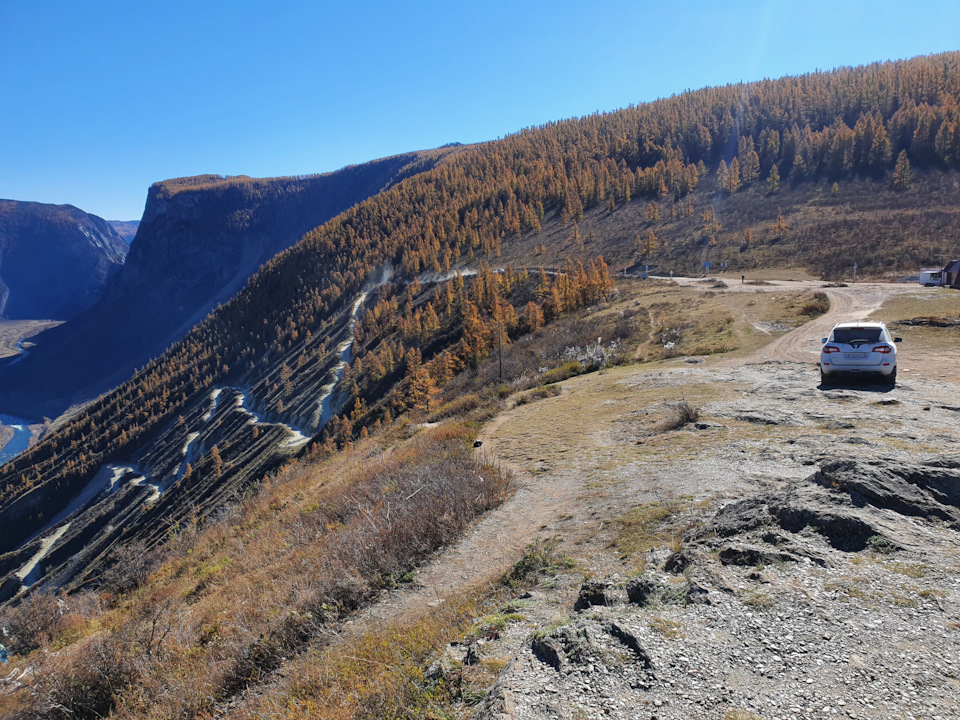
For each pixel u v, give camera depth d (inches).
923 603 125.3
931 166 3531.0
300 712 149.1
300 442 3474.4
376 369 3513.8
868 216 2920.8
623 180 5054.1
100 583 441.4
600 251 3873.0
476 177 7765.8
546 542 235.5
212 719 175.0
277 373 5418.3
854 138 3927.2
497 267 4402.1
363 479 458.0
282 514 474.9
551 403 637.9
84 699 215.3
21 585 3668.8
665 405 496.7
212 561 413.7
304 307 6638.8
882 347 482.0
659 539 204.8
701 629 123.7
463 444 482.6
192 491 3511.3
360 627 203.9
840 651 111.4
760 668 108.4
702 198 4308.6
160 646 243.3
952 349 626.2
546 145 7780.5
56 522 4899.1
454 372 2122.3
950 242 2284.7
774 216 3442.4
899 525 163.9
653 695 102.3
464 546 260.4
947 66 5007.4
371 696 139.3
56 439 6358.3
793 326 995.3
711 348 909.8
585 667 112.0
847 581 137.7
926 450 263.4
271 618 232.2
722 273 2706.7
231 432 4480.8
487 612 175.8
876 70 5802.2
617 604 147.7
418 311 4097.0
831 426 342.6
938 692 97.3
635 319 1427.2
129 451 5546.3
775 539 167.3
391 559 256.1
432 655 153.4
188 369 6875.0
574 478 330.0
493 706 101.5
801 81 6353.3
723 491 242.1
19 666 261.7
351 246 7401.6
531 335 1942.7
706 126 5930.1
